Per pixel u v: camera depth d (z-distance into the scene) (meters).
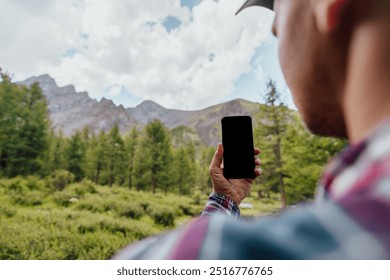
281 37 0.36
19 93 18.70
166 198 20.17
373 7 0.26
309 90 0.32
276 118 15.54
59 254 8.10
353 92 0.26
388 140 0.20
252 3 0.48
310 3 0.31
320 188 0.23
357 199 0.19
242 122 1.08
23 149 18.19
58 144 21.89
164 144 23.67
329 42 0.28
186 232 0.24
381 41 0.24
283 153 13.59
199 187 23.97
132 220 12.59
